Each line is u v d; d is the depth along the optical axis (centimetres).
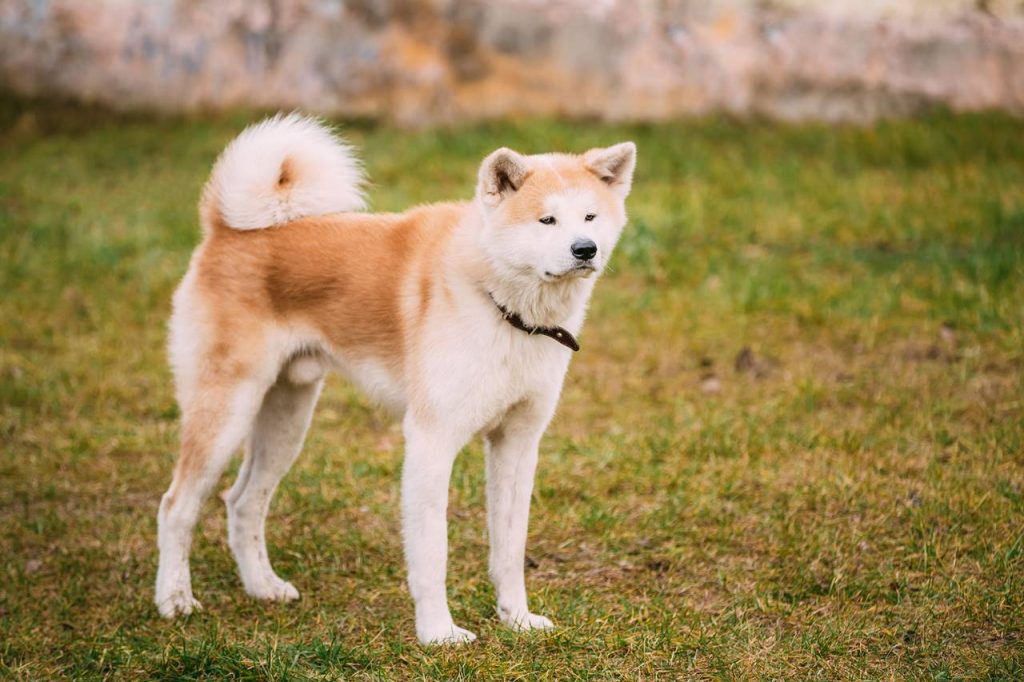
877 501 749
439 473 591
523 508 625
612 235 622
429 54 1803
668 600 649
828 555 691
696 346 1058
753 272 1209
